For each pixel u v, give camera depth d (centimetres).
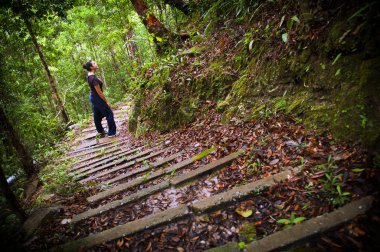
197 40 612
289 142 255
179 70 545
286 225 170
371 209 154
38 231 247
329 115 240
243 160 266
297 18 290
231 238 178
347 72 228
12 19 813
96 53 1862
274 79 329
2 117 526
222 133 352
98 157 533
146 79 645
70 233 236
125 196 289
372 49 206
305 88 285
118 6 905
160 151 403
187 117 475
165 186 270
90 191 334
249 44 366
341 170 193
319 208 173
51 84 1076
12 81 777
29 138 771
